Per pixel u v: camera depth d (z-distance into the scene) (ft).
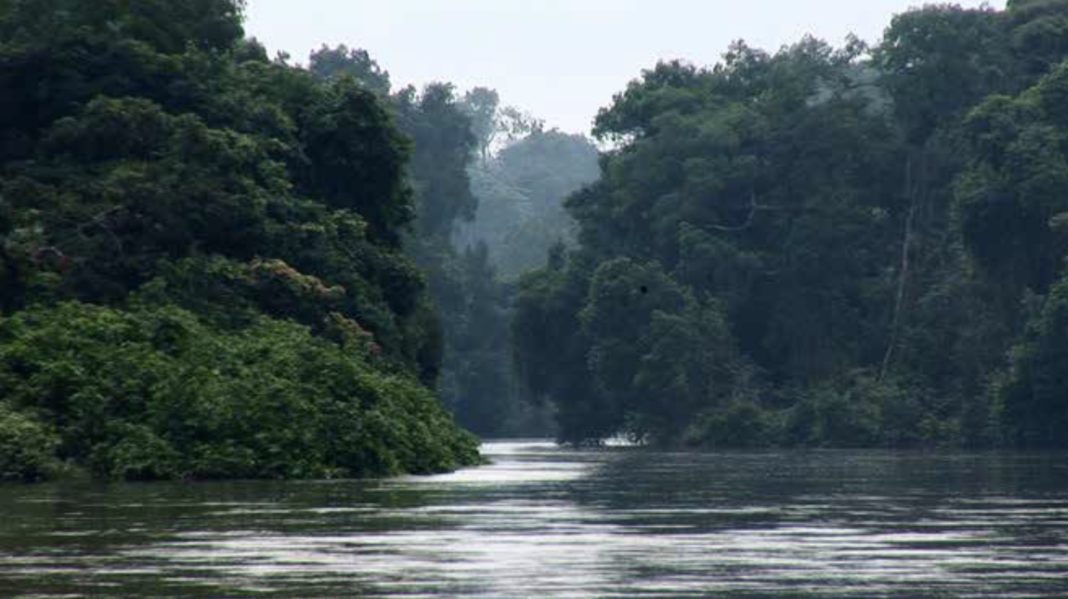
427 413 248.11
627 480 197.77
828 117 609.42
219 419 194.49
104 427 193.77
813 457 351.05
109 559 87.10
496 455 380.99
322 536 102.01
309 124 308.60
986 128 518.78
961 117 591.37
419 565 84.69
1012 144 497.46
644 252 641.81
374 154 311.47
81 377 197.98
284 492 158.92
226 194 261.44
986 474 221.05
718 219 625.00
